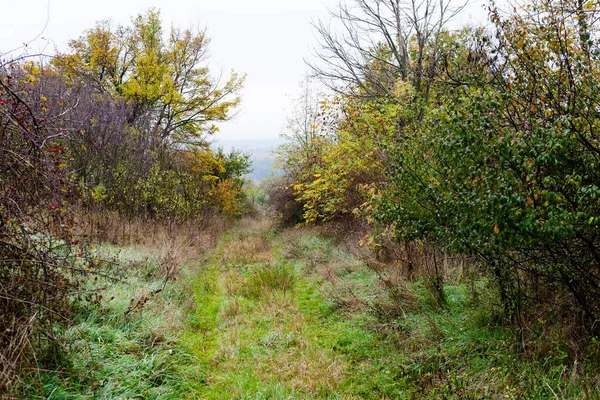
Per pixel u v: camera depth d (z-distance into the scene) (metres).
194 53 20.19
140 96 17.09
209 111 20.14
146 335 4.58
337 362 4.43
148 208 11.48
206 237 12.18
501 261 4.06
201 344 4.95
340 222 11.31
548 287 4.17
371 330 5.21
